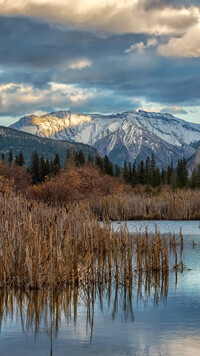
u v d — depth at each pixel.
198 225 40.06
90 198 50.34
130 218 44.78
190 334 13.26
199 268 22.11
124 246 24.09
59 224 22.81
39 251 18.03
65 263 18.50
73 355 11.70
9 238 18.38
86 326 14.15
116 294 17.84
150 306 16.23
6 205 25.83
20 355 11.70
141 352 11.93
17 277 17.75
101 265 21.19
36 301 16.94
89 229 24.19
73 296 17.59
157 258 21.42
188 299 17.00
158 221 43.19
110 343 12.56
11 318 15.04
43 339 12.94
